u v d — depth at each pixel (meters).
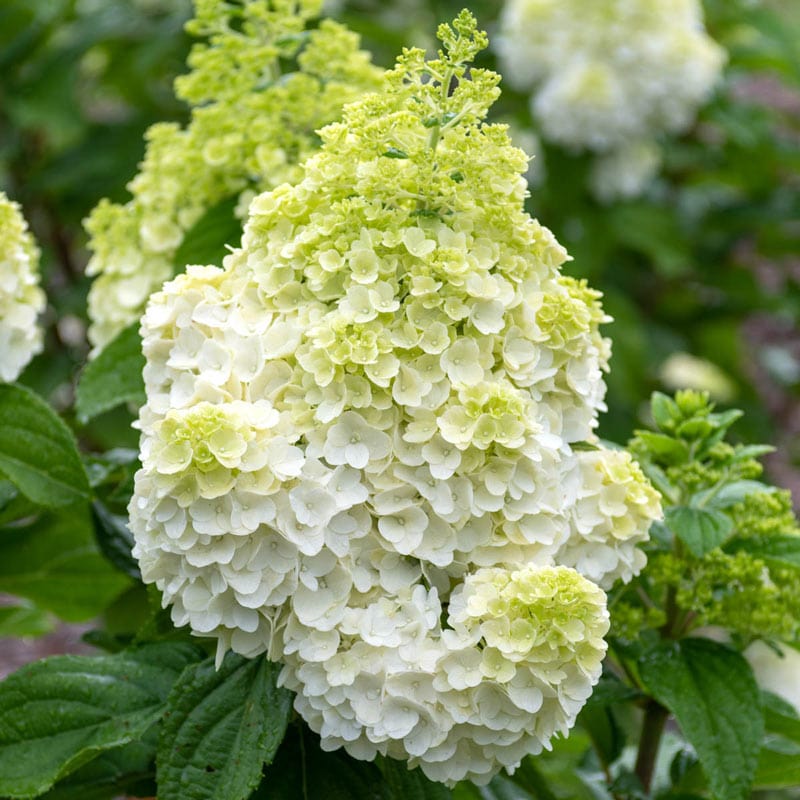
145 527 1.03
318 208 1.07
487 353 1.05
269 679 1.05
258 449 1.01
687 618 1.19
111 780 1.16
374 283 1.04
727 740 1.13
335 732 1.02
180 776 1.04
